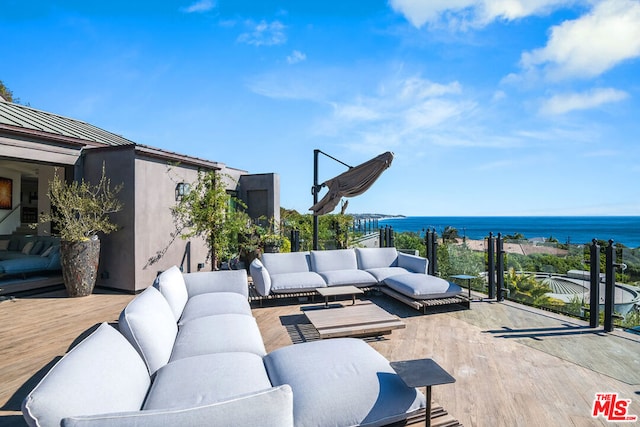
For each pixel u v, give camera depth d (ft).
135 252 20.49
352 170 19.57
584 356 11.04
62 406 4.03
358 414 5.95
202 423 3.81
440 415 6.61
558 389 8.98
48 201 26.35
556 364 10.47
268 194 34.04
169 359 7.77
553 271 16.11
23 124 20.63
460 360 10.77
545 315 15.52
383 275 18.85
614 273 13.24
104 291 21.08
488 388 9.03
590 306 13.92
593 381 9.41
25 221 36.06
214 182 26.94
